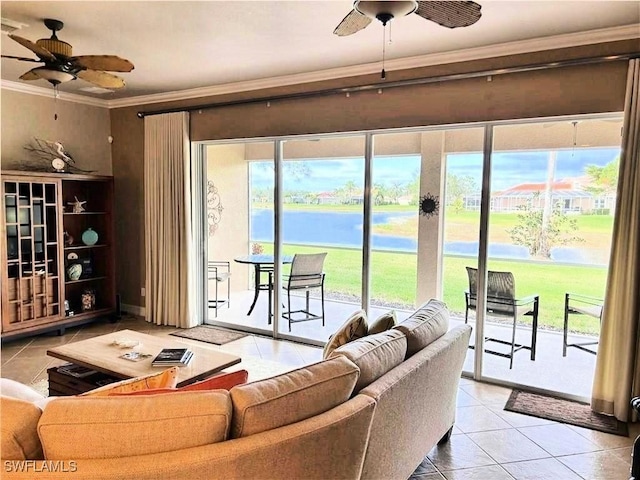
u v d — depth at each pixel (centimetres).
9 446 127
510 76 359
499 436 297
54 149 530
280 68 426
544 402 349
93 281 564
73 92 530
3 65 423
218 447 134
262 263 518
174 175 529
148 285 556
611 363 327
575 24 312
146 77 458
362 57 390
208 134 516
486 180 388
